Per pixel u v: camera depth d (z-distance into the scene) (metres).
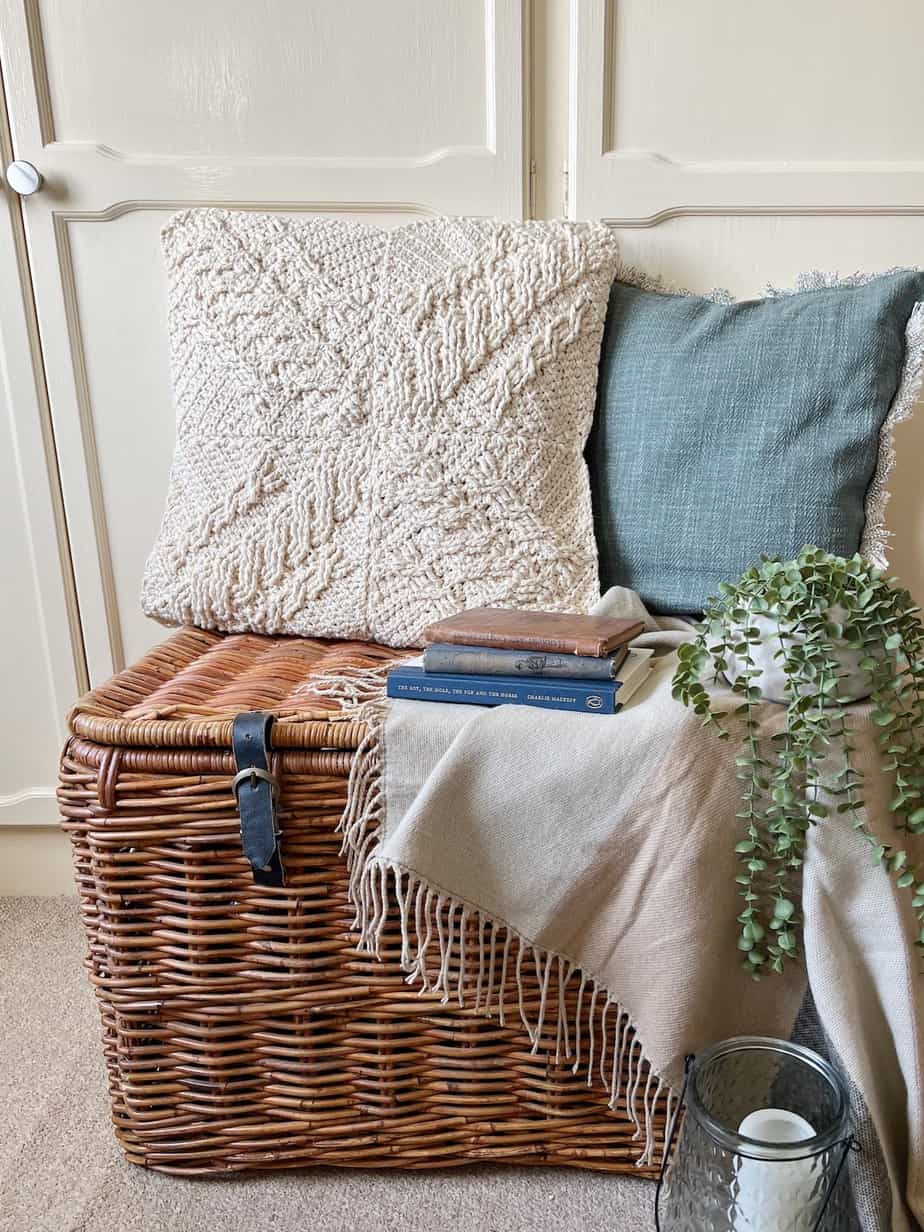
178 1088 0.88
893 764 0.73
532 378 1.00
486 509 1.00
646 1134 0.82
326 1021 0.84
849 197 1.10
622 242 1.14
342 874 0.80
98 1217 0.84
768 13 1.05
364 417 1.01
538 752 0.74
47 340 1.18
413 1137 0.87
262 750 0.75
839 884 0.72
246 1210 0.85
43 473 1.22
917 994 0.73
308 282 1.03
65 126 1.13
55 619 1.27
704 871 0.73
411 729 0.76
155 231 1.15
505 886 0.76
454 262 1.02
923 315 0.96
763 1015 0.79
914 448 1.12
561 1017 0.80
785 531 0.97
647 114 1.09
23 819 1.33
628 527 1.03
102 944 0.84
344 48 1.09
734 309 1.02
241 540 1.03
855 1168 0.72
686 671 0.73
